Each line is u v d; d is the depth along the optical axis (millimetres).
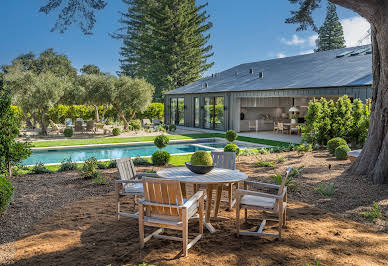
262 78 20359
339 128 12219
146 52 40281
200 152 4844
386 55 6652
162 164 9367
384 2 6191
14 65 36562
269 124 22812
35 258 3471
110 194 6125
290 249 3664
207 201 4539
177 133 20359
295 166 8875
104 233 4188
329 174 7691
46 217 4801
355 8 6473
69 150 14398
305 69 18938
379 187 6383
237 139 16906
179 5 37781
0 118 7211
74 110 24672
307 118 12797
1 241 3928
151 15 38062
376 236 4074
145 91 19875
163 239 3998
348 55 18656
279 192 4008
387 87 6945
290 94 15953
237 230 4031
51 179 7422
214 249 3697
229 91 20109
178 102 27125
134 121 23844
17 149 7582
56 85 17391
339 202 5523
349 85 13008
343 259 3414
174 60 37750
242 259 3422
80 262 3375
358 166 7527
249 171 8242
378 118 7230
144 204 3746
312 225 4449
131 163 5586
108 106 23766
